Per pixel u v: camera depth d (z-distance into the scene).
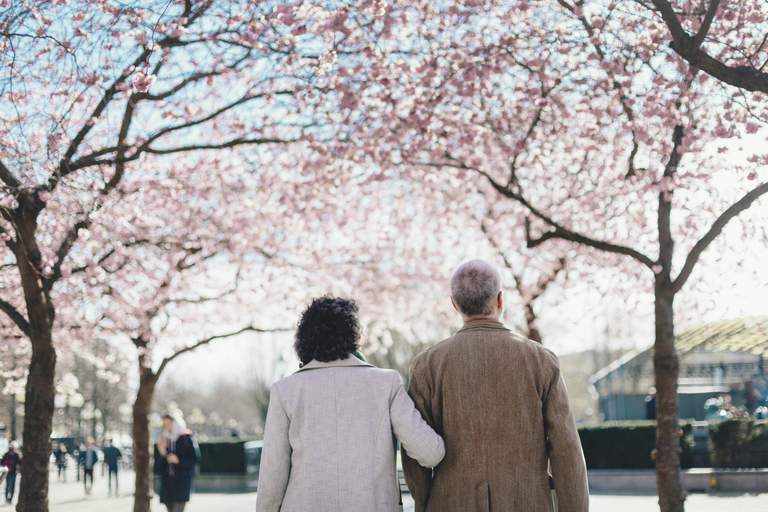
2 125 8.72
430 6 9.88
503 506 3.37
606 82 10.36
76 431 43.69
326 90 10.33
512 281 17.30
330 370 3.47
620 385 32.62
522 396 3.47
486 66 10.20
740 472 17.77
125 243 12.79
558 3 9.42
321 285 16.20
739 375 27.95
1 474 20.20
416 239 16.78
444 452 3.39
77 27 8.27
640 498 17.16
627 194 11.59
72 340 14.79
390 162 11.38
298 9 8.67
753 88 6.26
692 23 9.05
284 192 13.66
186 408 90.19
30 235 9.02
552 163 13.72
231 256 14.66
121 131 9.49
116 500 21.59
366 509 3.29
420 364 3.66
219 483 25.16
